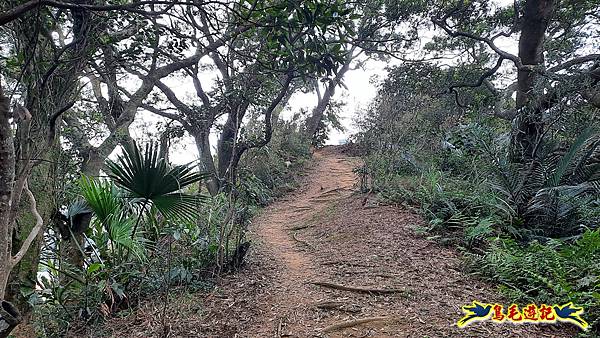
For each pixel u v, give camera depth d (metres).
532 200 5.73
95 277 3.75
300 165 15.03
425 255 5.07
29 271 3.49
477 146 6.95
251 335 3.22
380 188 8.61
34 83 2.43
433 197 6.66
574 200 5.59
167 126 6.73
